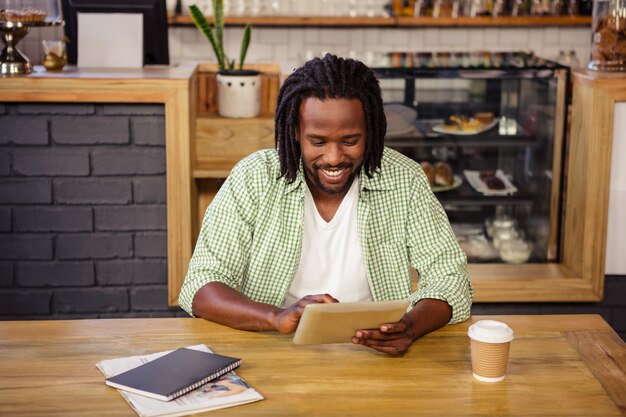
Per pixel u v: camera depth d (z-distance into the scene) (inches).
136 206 135.9
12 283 137.6
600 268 138.9
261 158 86.0
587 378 69.9
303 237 85.7
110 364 70.7
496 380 68.9
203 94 150.1
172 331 78.4
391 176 85.7
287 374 69.9
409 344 73.7
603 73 137.9
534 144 143.1
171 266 137.3
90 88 130.5
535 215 147.0
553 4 200.2
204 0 197.5
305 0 198.7
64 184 134.8
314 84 76.1
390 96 140.3
